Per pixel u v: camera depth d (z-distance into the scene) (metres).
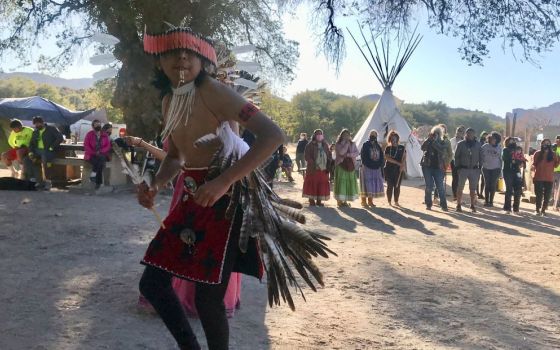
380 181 12.50
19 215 8.95
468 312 4.74
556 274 6.30
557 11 12.98
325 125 76.56
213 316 2.62
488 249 7.81
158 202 11.17
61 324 3.95
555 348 3.96
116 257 6.16
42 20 15.46
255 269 2.75
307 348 3.74
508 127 26.08
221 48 3.21
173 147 2.95
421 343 3.94
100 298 4.59
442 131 12.41
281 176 21.67
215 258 2.57
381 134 22.02
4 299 4.46
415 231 9.25
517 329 4.35
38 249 6.43
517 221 11.09
